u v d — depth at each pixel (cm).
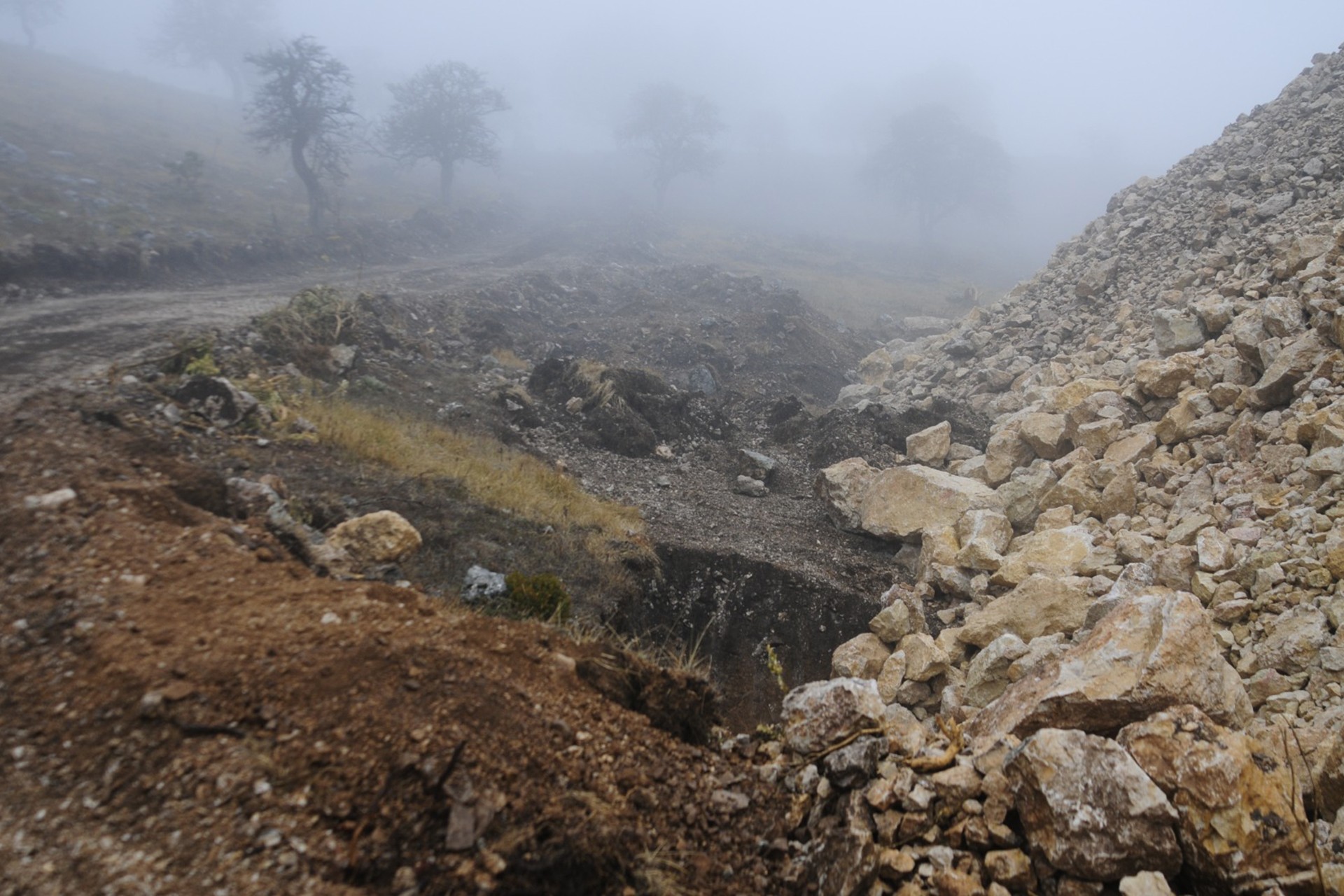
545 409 1584
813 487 1441
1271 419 955
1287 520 761
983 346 2117
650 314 3253
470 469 1098
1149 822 369
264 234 3200
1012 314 2211
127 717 359
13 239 2066
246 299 2162
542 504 1062
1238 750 395
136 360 1223
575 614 821
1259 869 359
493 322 2223
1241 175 1966
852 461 1303
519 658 470
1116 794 374
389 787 343
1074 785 377
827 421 1650
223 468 862
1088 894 364
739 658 1009
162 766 338
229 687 376
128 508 557
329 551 632
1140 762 412
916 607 928
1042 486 1107
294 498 829
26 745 348
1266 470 884
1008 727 498
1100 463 1059
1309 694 574
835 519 1255
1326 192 1633
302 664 400
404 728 368
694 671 600
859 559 1141
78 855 300
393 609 491
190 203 3369
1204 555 770
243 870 301
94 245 2206
